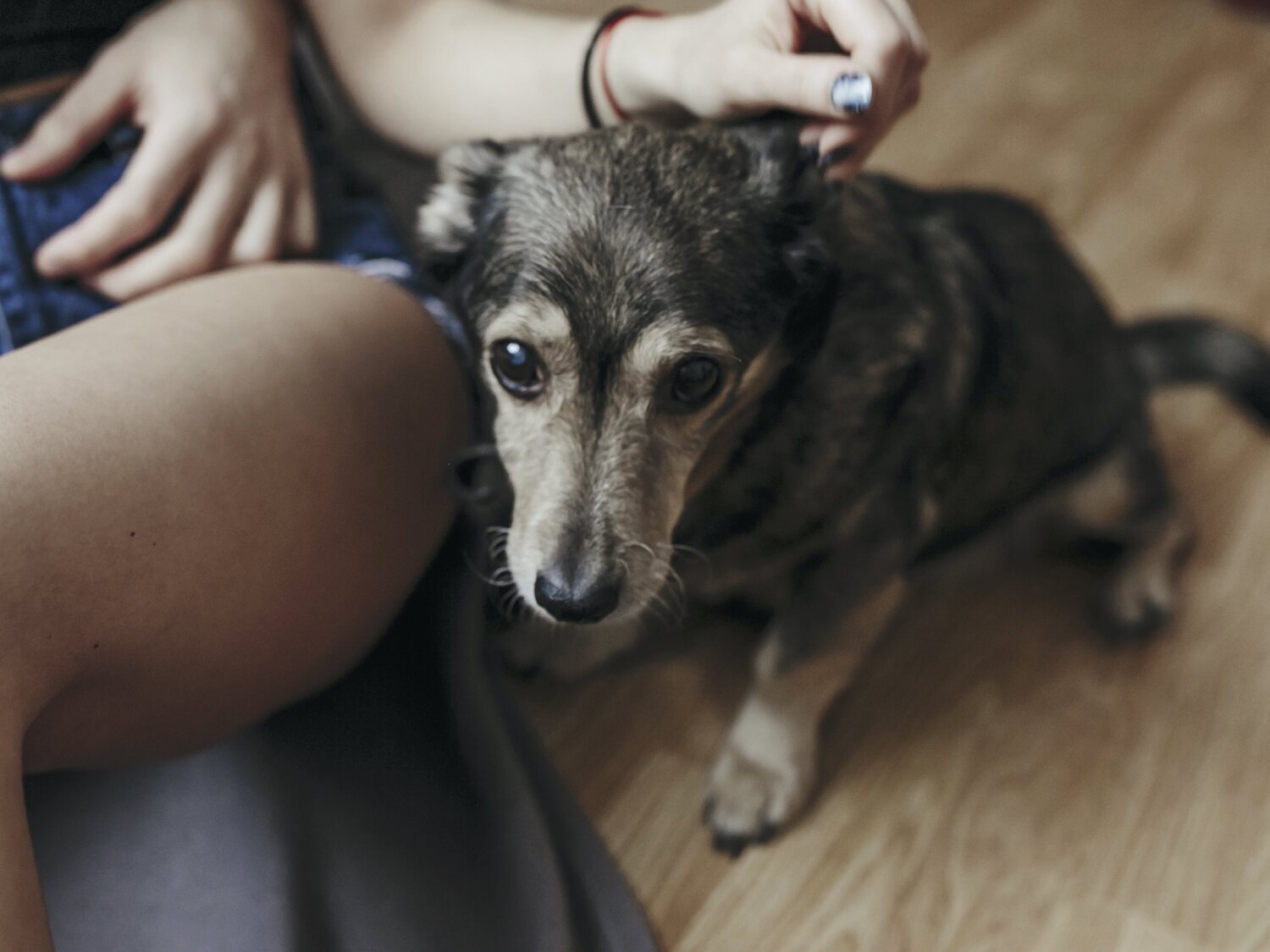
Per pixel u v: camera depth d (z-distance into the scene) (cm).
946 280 137
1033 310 152
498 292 107
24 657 72
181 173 107
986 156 246
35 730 79
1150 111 263
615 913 112
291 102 116
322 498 92
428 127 128
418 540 105
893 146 247
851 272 118
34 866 68
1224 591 166
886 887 130
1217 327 176
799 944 124
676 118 117
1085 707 151
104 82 107
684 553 132
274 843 111
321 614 96
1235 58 282
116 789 113
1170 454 187
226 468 86
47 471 76
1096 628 162
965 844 134
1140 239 226
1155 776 143
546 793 120
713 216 104
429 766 120
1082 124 257
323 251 120
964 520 155
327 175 126
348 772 118
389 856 113
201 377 88
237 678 92
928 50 98
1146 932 126
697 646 155
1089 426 161
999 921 127
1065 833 136
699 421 110
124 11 113
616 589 103
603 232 102
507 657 145
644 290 101
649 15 112
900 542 133
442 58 123
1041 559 174
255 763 117
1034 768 143
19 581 72
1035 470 158
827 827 135
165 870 109
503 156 112
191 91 108
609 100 115
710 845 132
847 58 98
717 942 124
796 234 108
